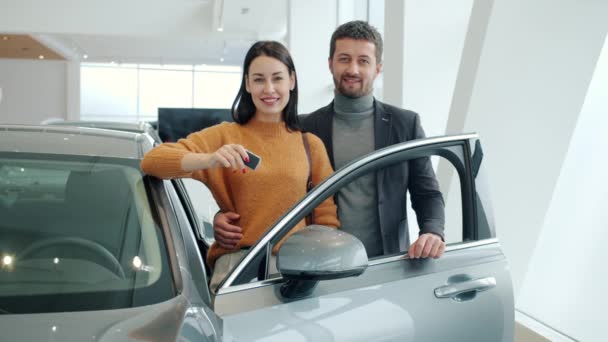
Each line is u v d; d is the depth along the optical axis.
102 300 1.19
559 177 3.28
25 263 1.27
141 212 1.43
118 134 1.75
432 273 1.62
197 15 12.33
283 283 1.41
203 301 1.28
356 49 2.00
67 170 1.50
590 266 3.11
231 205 1.66
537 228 3.31
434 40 4.16
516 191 3.29
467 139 1.74
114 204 1.43
